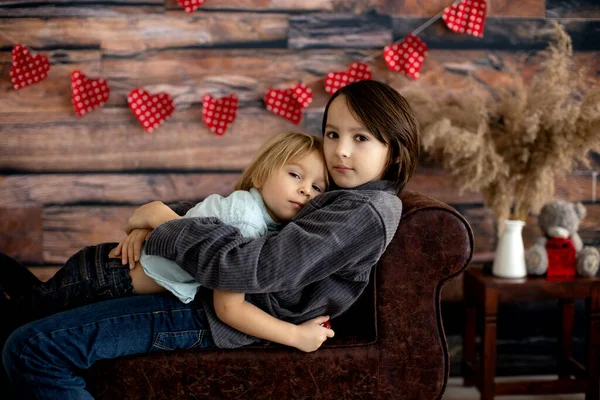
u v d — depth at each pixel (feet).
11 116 6.73
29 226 6.86
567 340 6.70
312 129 6.93
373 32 6.83
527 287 5.81
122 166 6.86
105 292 4.33
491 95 6.95
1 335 4.58
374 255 4.04
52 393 3.87
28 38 6.64
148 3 6.66
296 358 4.19
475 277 6.15
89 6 6.64
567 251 6.06
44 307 4.39
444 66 6.89
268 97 6.75
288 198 4.34
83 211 6.88
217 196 4.46
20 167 6.79
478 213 7.06
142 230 4.45
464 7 6.72
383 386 4.30
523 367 7.17
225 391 4.16
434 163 6.93
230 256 3.82
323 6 6.79
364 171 4.31
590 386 5.97
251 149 6.91
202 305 4.23
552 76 6.11
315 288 4.26
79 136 6.79
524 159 6.05
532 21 6.91
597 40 6.96
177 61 6.75
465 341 6.62
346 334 4.61
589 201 7.13
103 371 4.07
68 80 6.72
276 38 6.79
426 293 4.28
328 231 3.89
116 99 6.77
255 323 3.98
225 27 6.75
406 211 4.25
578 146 5.90
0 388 4.40
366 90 4.33
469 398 6.42
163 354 4.12
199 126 6.86
